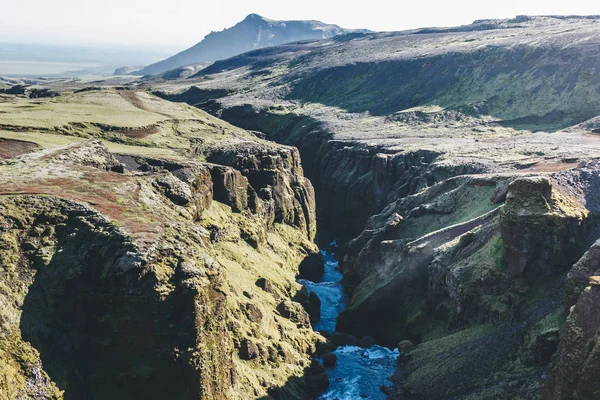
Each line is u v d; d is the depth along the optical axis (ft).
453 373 178.19
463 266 216.54
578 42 619.26
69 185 173.47
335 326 262.67
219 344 148.05
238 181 317.42
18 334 122.42
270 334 206.28
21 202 150.00
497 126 538.47
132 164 293.43
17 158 210.18
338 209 477.36
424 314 235.40
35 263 139.23
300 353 215.92
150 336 133.08
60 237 147.13
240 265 253.44
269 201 356.79
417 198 327.67
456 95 648.38
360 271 304.71
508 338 175.83
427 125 580.30
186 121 492.13
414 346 221.46
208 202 278.87
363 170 474.08
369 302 255.29
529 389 148.15
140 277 135.33
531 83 597.93
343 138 554.05
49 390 120.98
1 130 322.34
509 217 196.54
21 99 542.16
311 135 612.29
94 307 138.00
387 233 302.04
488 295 198.80
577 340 126.21
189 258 148.15
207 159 365.81
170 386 133.39
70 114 413.18
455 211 284.41
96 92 593.42
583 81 556.51
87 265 141.18
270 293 248.32
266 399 167.73
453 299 215.51
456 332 207.62
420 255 249.96
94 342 134.72
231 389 155.94
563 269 187.83
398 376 198.70
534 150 363.35
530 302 184.75
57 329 132.26
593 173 236.22
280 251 329.72
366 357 225.15
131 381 131.95
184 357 133.80
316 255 369.71
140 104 553.23
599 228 194.80
